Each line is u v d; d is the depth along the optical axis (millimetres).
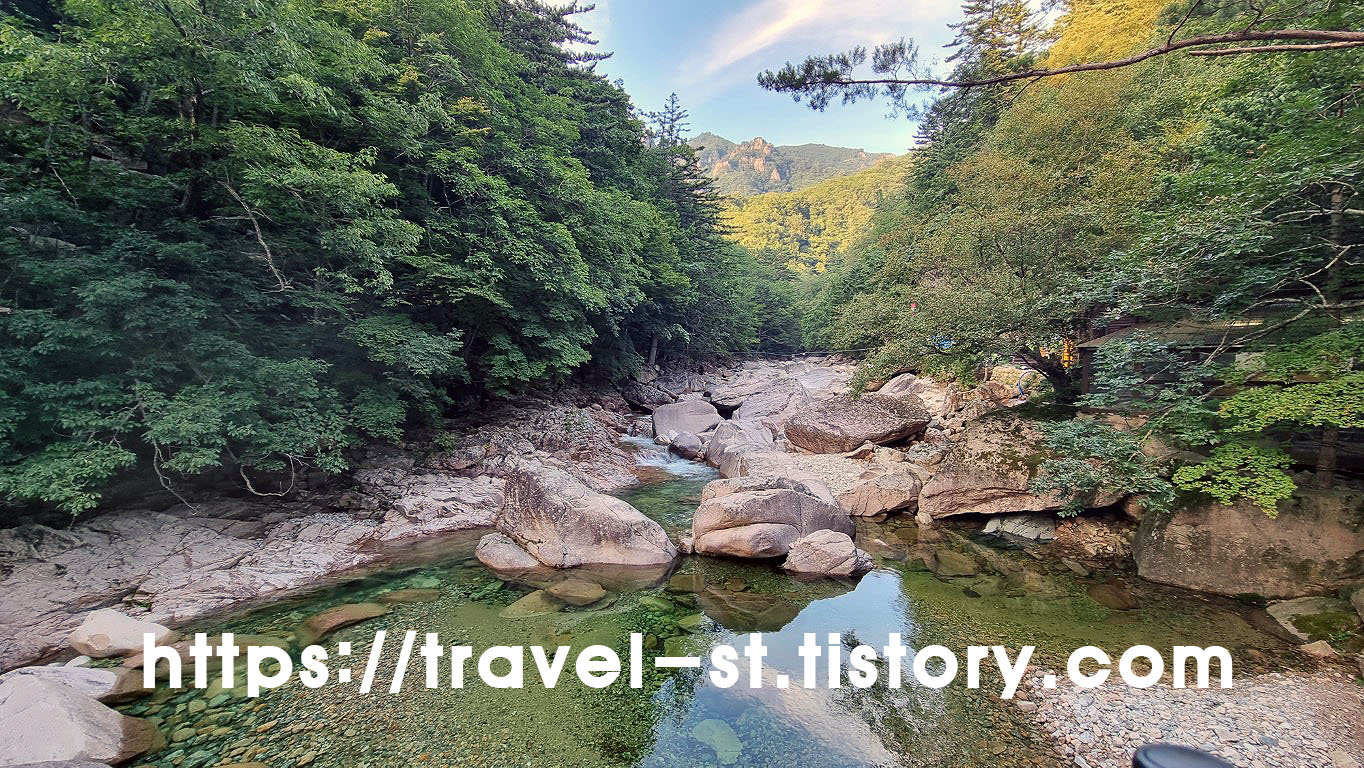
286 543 9672
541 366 17391
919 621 7285
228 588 7977
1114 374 8828
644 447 19672
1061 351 13922
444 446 14805
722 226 47719
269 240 10547
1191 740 4797
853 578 8812
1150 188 12195
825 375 35844
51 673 5176
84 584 7613
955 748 4832
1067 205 13383
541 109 22625
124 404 8195
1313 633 6473
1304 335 7652
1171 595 7836
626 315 28516
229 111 9656
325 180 9094
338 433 10539
